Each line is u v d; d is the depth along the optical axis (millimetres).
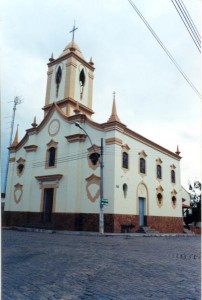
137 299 4469
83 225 20703
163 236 20891
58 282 5383
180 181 29891
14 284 5121
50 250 9797
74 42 29172
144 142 24359
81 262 7582
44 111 28172
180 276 6172
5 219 26781
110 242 13453
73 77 27016
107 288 5066
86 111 27781
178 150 30641
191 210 36281
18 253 8891
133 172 22328
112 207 19375
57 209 22406
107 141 20672
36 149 26203
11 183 27562
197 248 12234
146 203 23719
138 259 8430
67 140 23359
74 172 21906
